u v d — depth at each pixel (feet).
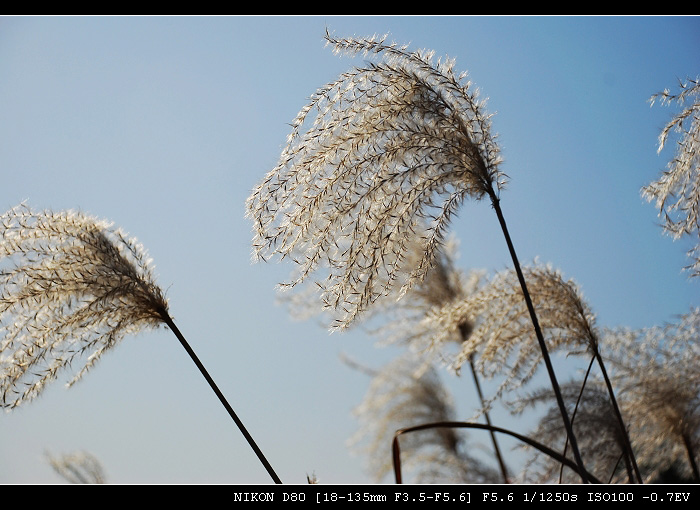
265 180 3.60
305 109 3.65
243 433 3.47
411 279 3.67
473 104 3.76
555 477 4.64
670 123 3.90
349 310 3.59
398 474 3.40
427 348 4.35
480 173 3.66
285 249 3.58
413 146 3.66
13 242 3.76
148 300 3.74
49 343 3.69
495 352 4.21
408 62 3.75
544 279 4.18
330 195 3.61
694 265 3.94
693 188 3.88
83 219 3.88
